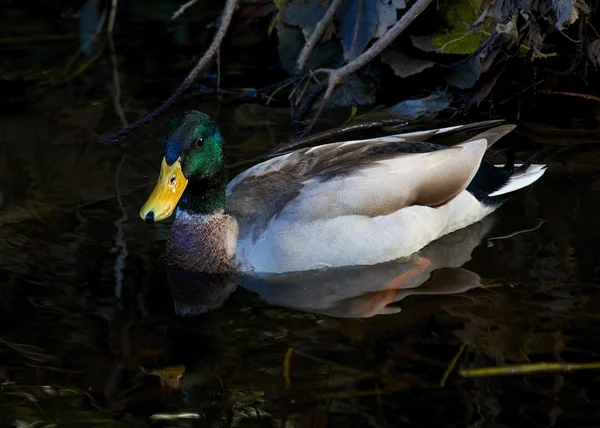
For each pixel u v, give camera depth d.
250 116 14.48
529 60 14.84
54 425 8.09
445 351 9.10
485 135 12.09
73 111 14.52
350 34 14.92
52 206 11.91
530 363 8.83
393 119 14.33
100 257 10.93
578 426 7.99
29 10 17.86
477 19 13.95
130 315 9.84
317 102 14.88
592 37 14.80
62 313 9.80
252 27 17.23
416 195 11.27
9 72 15.70
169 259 11.02
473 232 11.63
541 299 9.95
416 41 14.80
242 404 8.36
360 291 10.47
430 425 8.03
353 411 8.23
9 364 8.93
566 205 11.86
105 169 12.84
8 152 13.21
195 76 14.43
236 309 10.09
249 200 11.23
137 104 14.75
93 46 16.59
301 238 10.78
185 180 10.62
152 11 17.80
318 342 9.35
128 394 8.52
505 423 8.05
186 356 9.12
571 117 14.22
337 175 11.08
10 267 10.60
